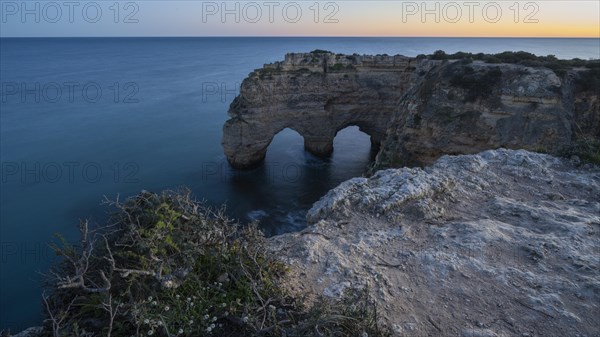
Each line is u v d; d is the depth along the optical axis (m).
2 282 25.80
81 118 70.50
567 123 29.81
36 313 23.28
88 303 4.79
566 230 7.84
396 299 5.98
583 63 35.38
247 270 5.80
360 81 52.16
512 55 38.69
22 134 59.62
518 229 8.02
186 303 4.99
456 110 33.78
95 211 36.56
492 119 32.03
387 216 8.65
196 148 56.94
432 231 8.02
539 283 6.27
